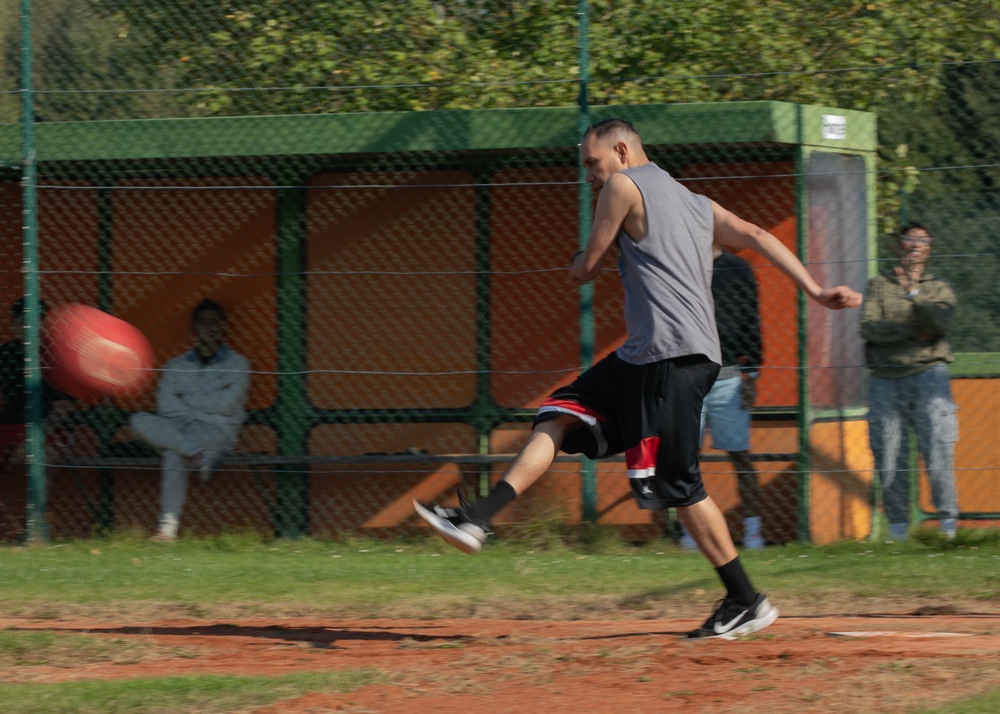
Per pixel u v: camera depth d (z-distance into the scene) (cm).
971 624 2222
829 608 2466
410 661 1903
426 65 3759
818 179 3406
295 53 3719
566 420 1861
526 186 3488
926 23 3941
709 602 2545
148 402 3591
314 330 3572
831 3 3903
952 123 3909
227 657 1966
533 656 1883
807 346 3372
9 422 3578
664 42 3812
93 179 3600
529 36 3762
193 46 3672
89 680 1745
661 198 1844
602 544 3253
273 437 3578
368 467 3547
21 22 3441
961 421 3588
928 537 3192
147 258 3606
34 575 2888
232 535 3425
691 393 1833
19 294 3634
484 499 1817
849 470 3394
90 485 3581
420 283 3534
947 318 3238
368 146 3397
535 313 3491
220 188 3556
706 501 1933
